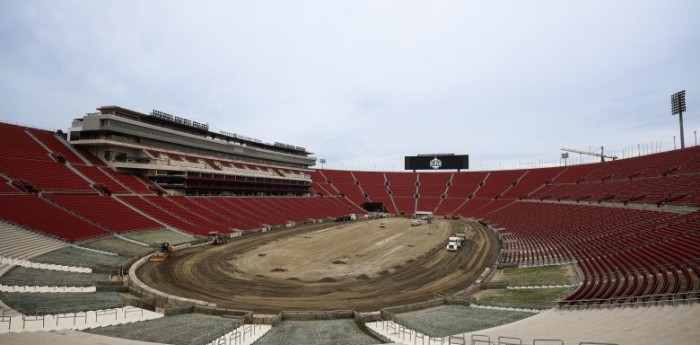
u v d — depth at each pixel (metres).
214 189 85.94
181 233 61.81
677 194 58.03
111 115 68.38
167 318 27.33
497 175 130.62
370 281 41.31
